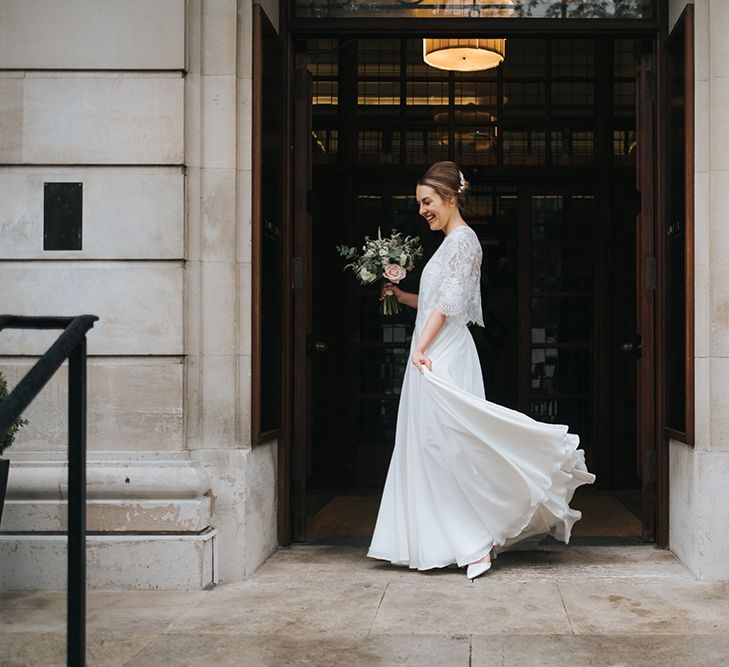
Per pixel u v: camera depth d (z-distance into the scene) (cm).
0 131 475
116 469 459
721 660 345
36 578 454
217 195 478
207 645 368
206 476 473
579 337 800
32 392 227
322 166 788
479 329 809
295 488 563
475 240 503
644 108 547
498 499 478
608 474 778
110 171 473
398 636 377
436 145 791
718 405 470
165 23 473
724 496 466
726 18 474
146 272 471
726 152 473
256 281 484
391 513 501
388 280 532
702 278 475
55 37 474
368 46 792
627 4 538
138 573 453
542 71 790
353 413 788
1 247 474
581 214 802
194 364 477
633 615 405
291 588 456
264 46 498
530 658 347
